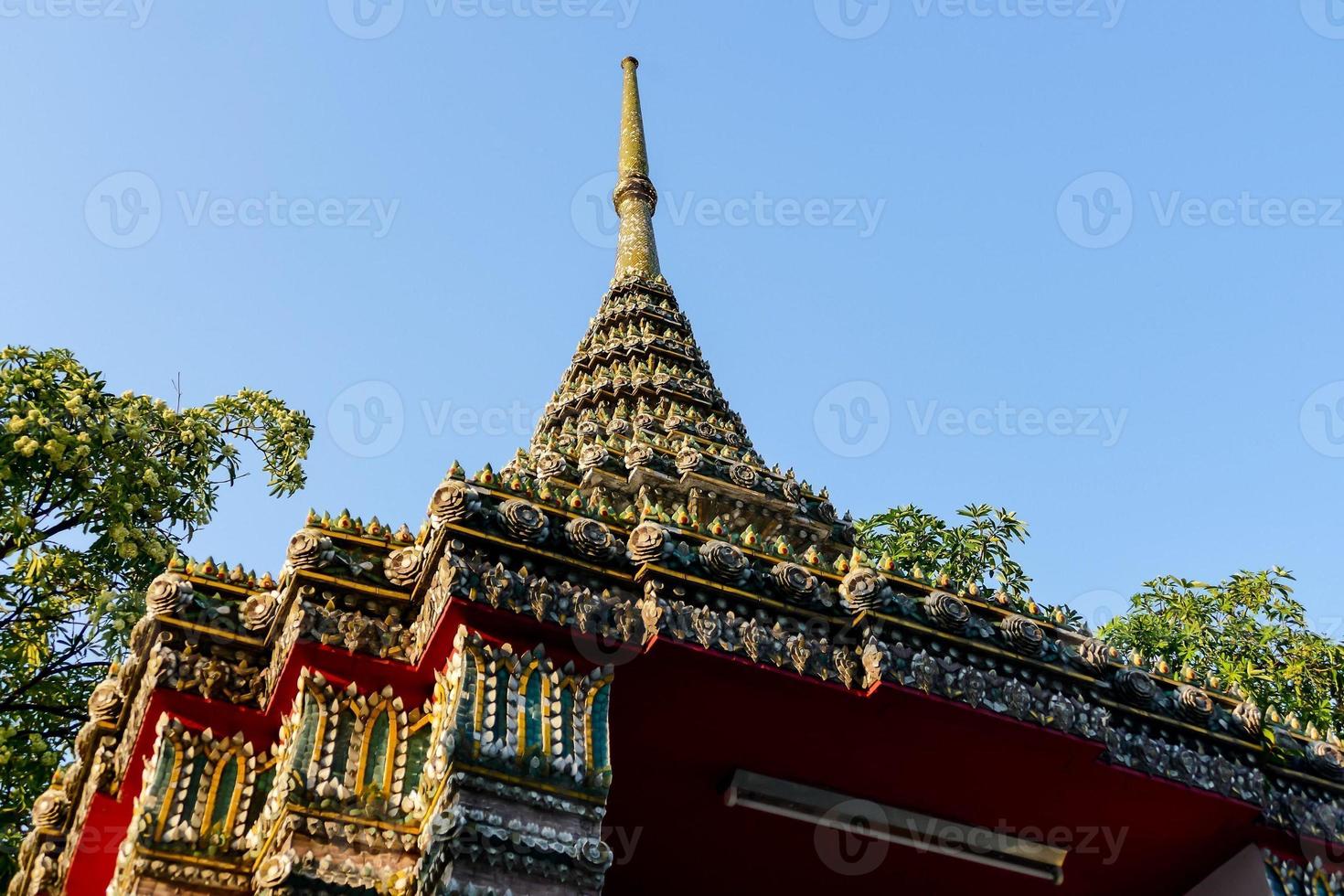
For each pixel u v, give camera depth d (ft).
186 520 80.94
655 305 84.07
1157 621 94.73
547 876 34.45
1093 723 43.06
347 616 39.14
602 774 36.50
